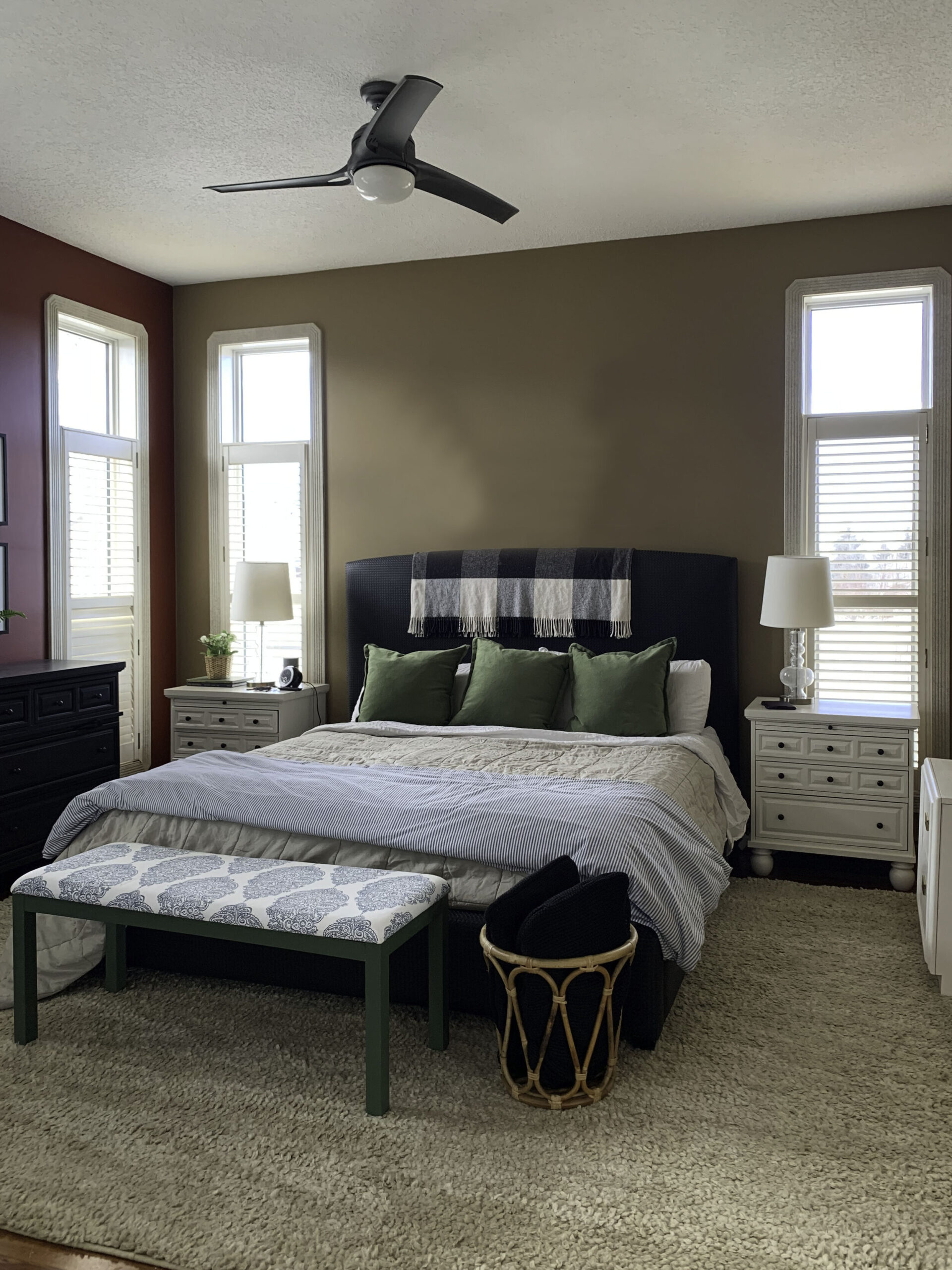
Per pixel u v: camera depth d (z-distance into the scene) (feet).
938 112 11.23
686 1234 5.90
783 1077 7.81
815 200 13.93
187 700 16.51
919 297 14.61
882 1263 5.65
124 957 9.65
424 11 9.21
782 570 13.82
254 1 9.07
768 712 13.52
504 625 15.83
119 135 11.87
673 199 13.91
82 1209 6.18
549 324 16.06
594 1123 7.13
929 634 14.38
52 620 15.53
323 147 12.23
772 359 14.98
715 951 10.61
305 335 17.40
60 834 10.00
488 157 12.48
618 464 15.79
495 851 8.48
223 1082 7.77
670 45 9.79
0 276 14.56
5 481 14.66
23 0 9.02
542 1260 5.67
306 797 9.53
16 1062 8.13
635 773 10.58
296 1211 6.14
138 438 17.42
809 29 9.52
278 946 7.52
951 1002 9.24
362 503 17.24
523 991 7.33
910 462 14.40
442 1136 6.97
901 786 12.97
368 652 15.69
